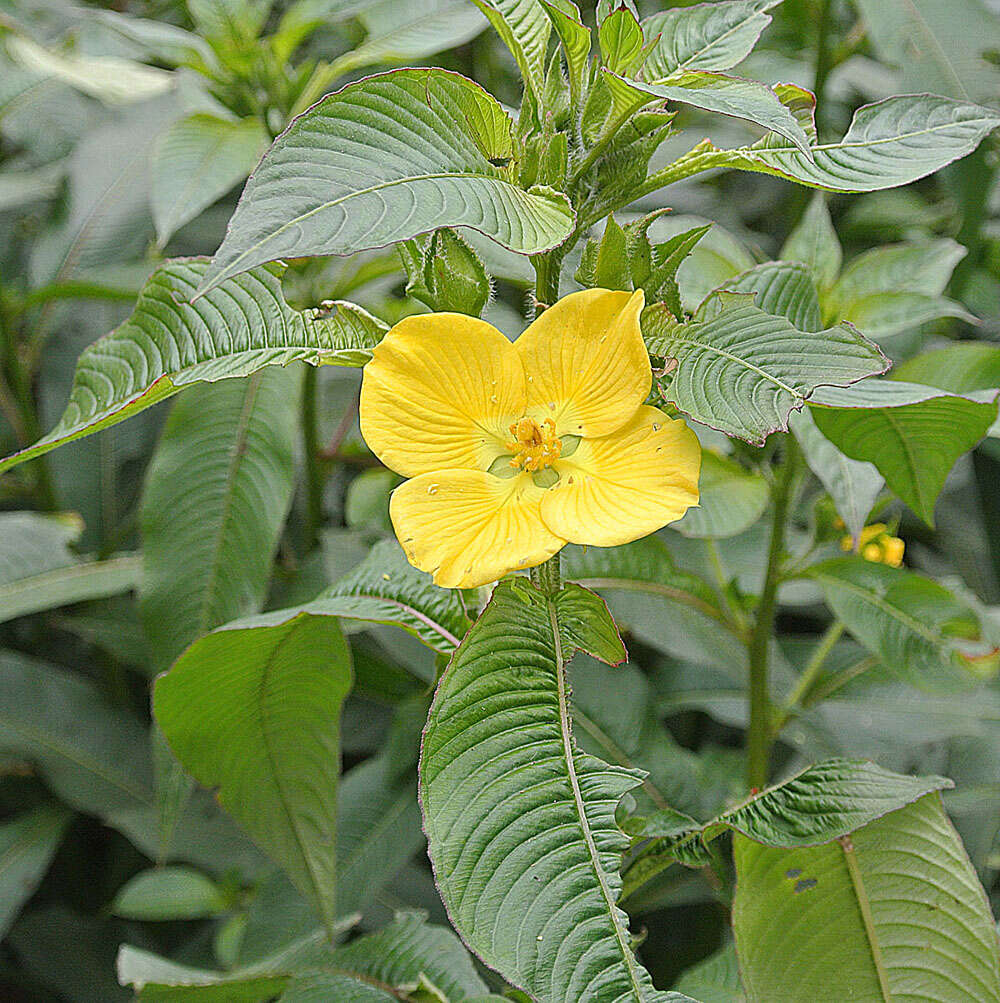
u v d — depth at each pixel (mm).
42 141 918
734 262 562
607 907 413
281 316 455
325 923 518
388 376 436
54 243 825
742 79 429
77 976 746
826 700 647
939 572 863
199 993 524
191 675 478
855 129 456
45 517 689
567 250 456
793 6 896
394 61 671
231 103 666
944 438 489
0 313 760
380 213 406
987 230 875
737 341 430
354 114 412
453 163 419
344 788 672
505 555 429
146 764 757
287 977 521
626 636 777
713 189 894
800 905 468
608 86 445
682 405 426
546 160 443
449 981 512
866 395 475
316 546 748
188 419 605
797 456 551
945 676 558
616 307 435
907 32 733
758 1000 468
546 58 464
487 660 431
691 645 609
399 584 484
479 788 421
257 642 477
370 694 737
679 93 423
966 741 688
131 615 771
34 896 836
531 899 414
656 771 578
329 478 823
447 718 425
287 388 616
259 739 502
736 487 565
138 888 681
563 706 431
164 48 661
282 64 666
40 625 871
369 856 639
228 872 690
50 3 996
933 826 465
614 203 453
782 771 721
